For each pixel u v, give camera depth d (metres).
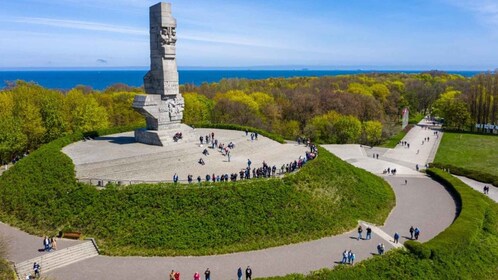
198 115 115.19
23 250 41.19
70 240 43.28
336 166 61.84
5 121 74.56
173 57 67.75
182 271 38.75
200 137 69.69
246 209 47.38
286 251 43.38
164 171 56.28
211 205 46.94
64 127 87.00
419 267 40.47
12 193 51.56
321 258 41.84
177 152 63.41
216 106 122.25
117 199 46.62
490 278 42.72
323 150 70.31
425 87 197.62
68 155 60.00
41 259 39.56
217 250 42.62
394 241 46.56
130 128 85.25
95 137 76.88
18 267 37.91
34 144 83.31
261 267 39.81
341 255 42.62
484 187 68.94
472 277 41.91
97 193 47.38
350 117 113.56
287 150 72.75
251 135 77.12
